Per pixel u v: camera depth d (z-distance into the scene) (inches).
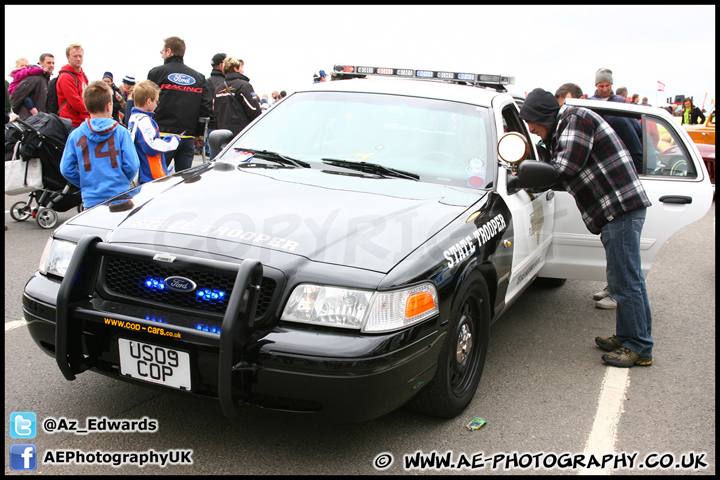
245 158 135.8
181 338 87.6
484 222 116.7
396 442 108.1
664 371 146.8
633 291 146.2
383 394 89.7
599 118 143.9
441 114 141.8
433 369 101.0
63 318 92.0
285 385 86.6
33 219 286.8
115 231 99.7
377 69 171.5
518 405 125.3
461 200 119.6
